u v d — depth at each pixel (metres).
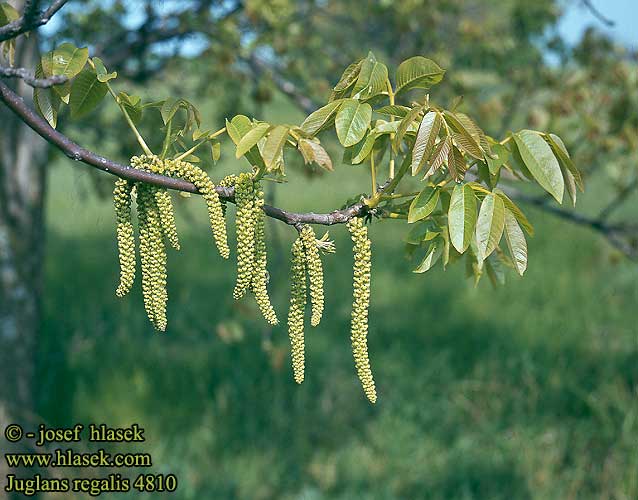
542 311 8.04
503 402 6.12
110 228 10.54
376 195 2.11
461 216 2.01
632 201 11.17
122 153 5.02
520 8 5.43
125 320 7.28
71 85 2.21
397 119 2.19
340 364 6.90
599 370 6.46
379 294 8.78
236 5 4.80
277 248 4.86
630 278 8.75
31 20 2.01
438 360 6.83
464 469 5.38
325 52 5.30
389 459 5.55
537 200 4.67
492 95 5.21
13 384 4.60
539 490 5.10
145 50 4.81
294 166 5.11
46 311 7.39
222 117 5.46
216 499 5.07
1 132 4.42
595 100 4.81
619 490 4.98
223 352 6.88
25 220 4.55
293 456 5.63
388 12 5.22
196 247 10.23
